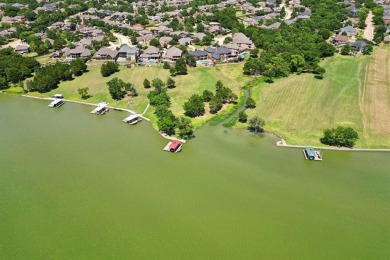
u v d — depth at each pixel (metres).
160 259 73.81
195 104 132.12
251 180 97.69
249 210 86.88
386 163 105.31
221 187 94.94
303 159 107.44
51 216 85.75
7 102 151.75
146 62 187.12
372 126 124.00
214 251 75.56
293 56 171.50
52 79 162.50
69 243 78.12
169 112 127.88
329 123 126.50
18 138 120.69
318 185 95.94
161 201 89.94
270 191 93.44
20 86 161.38
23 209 88.12
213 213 85.88
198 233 80.19
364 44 198.62
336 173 101.06
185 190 93.81
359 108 136.50
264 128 124.50
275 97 146.88
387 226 82.56
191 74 172.75
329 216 85.25
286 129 123.25
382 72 171.00
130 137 120.94
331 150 111.56
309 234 80.12
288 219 84.25
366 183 96.88
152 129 126.44
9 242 78.62
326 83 159.00
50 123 131.88
